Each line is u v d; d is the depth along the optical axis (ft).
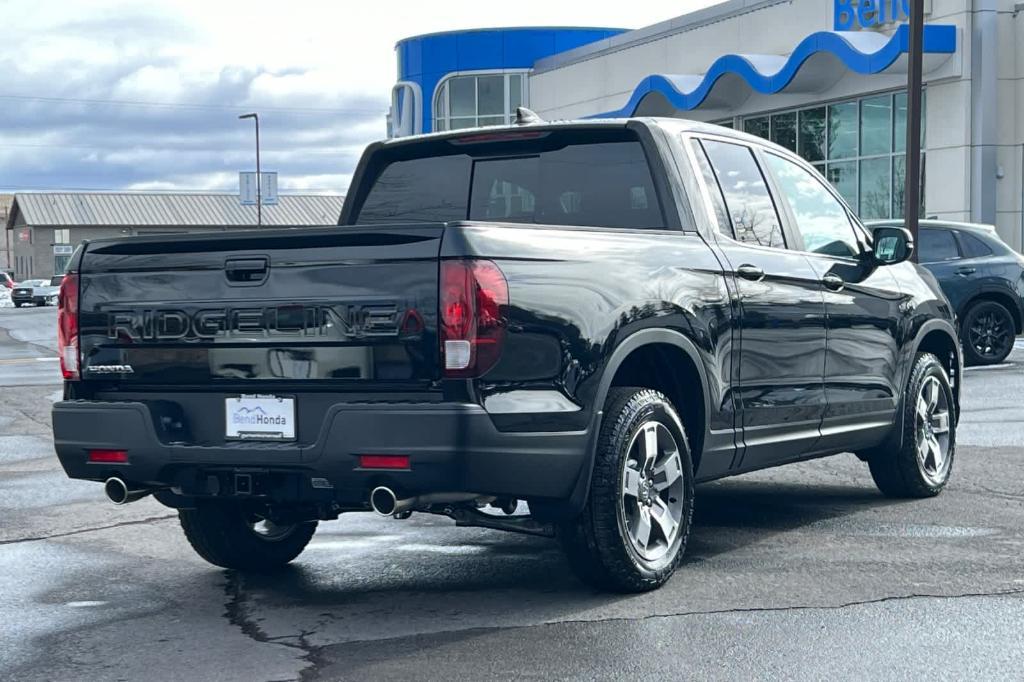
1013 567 18.98
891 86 89.10
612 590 17.80
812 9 98.58
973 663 14.49
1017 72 84.79
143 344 17.33
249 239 16.53
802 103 98.27
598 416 16.76
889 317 23.91
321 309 16.11
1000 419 37.09
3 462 32.78
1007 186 85.15
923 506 24.30
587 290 16.79
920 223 54.13
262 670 14.78
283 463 16.11
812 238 22.35
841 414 22.43
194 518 19.30
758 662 14.64
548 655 15.06
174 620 17.10
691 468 18.60
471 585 18.70
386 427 15.46
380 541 22.20
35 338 104.32
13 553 21.56
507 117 155.02
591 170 20.18
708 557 20.06
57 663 15.20
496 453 15.55
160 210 375.86
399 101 167.43
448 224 15.57
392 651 15.39
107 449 17.30
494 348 15.53
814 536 21.59
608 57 130.11
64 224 362.53
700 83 103.09
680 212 19.34
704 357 18.78
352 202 22.43
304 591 18.66
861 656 14.79
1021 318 54.03
